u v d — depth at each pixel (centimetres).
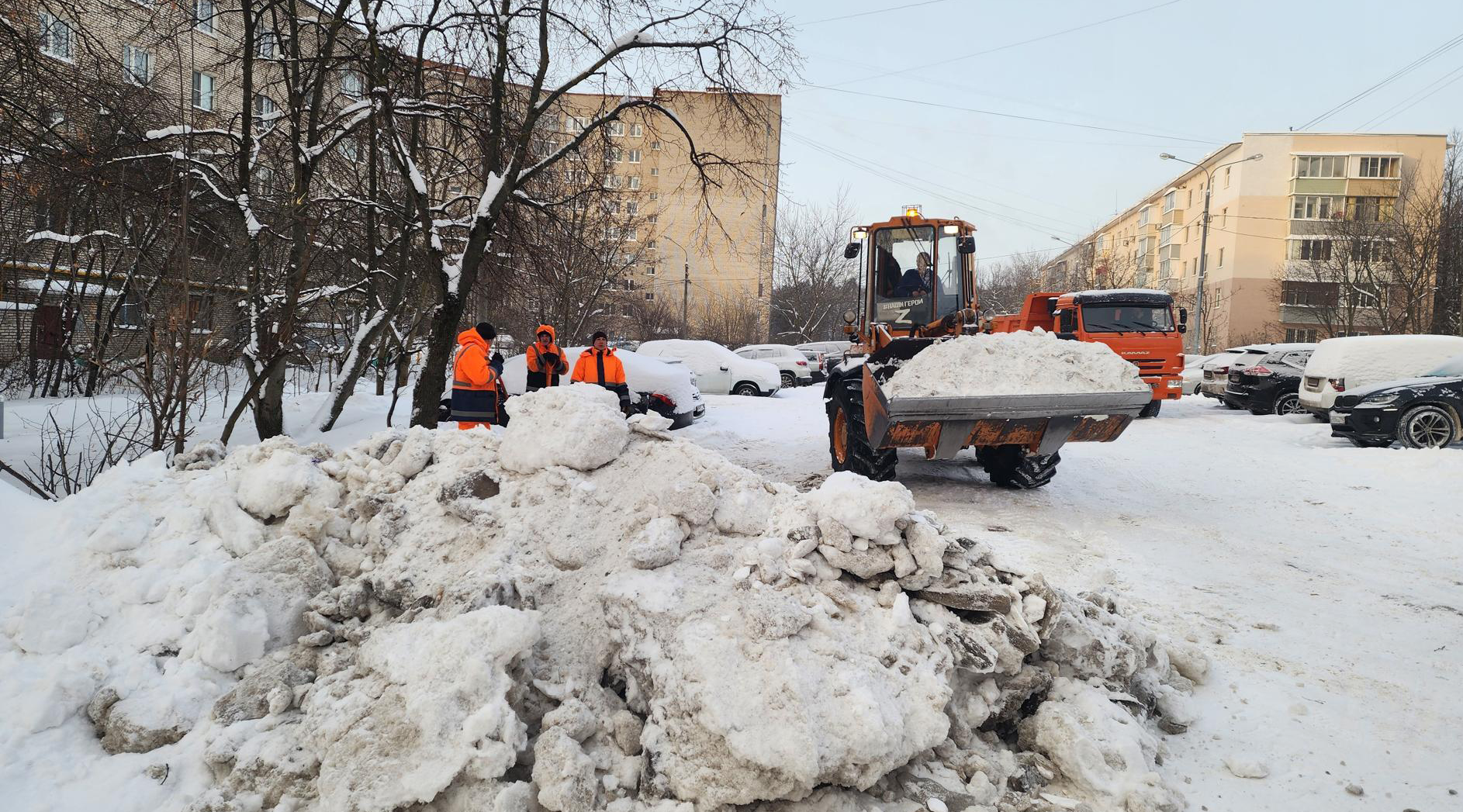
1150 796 254
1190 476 852
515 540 340
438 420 1037
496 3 950
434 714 243
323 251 996
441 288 972
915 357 675
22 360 1255
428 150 1112
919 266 930
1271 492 772
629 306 2939
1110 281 3984
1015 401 622
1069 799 262
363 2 901
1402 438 984
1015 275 6531
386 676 265
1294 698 341
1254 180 4325
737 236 3941
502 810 227
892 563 308
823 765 238
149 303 688
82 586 321
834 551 305
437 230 997
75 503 362
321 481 368
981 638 295
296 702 279
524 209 1177
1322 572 522
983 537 594
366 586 325
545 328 849
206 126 939
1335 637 408
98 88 859
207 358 670
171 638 303
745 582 295
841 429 845
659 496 346
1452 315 2864
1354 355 1202
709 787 237
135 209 848
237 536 349
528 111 1006
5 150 789
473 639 264
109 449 634
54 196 891
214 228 862
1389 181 4069
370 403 1289
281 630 315
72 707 273
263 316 828
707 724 243
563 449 374
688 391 1233
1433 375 1145
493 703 247
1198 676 354
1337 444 1042
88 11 871
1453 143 3048
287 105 963
